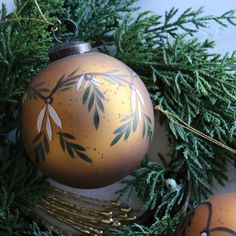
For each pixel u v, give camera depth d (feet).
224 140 1.85
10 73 1.72
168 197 1.85
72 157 1.44
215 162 1.90
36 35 1.68
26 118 1.48
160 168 1.87
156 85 1.84
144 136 1.49
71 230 1.86
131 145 1.46
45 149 1.45
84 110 1.42
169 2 1.90
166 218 1.73
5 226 1.70
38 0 1.73
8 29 1.65
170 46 1.80
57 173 1.48
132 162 1.49
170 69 1.81
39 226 1.81
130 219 1.86
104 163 1.45
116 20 1.84
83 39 1.82
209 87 1.75
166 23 1.84
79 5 1.82
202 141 1.85
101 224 1.85
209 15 1.88
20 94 1.72
